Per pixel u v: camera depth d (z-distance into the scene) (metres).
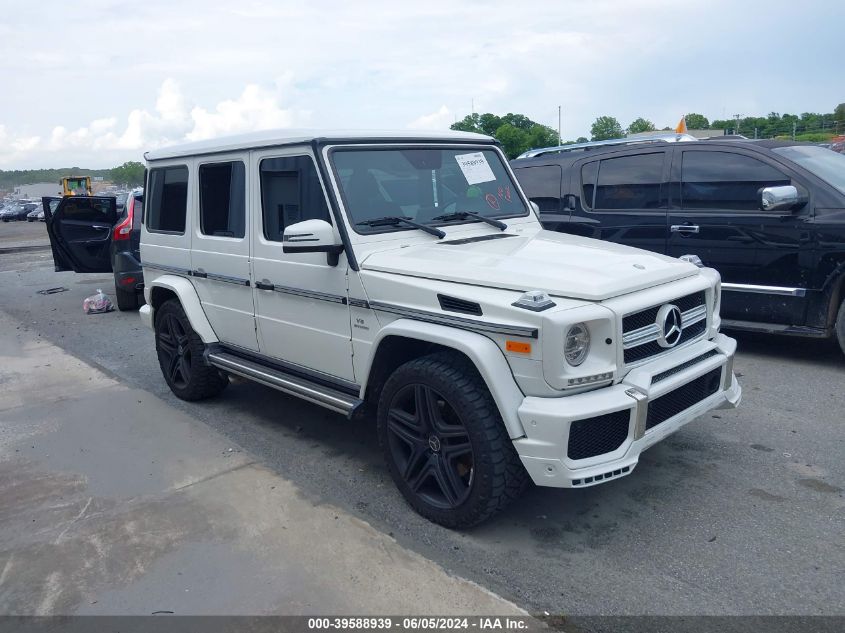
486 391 3.34
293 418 5.38
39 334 8.79
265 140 4.42
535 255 3.77
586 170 7.22
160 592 3.12
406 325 3.58
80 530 3.68
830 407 5.10
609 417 3.15
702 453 4.41
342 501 3.97
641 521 3.64
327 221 4.02
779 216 5.87
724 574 3.15
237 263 4.81
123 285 9.89
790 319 5.95
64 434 5.11
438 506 3.60
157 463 4.51
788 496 3.84
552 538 3.51
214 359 5.18
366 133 4.32
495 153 5.01
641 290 3.42
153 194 5.82
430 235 4.23
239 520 3.71
